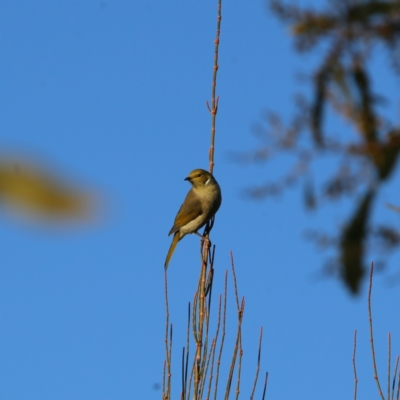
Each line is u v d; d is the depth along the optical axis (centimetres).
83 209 68
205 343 1157
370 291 1085
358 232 342
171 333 1171
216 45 1288
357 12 346
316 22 344
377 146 317
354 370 1147
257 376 1165
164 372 1156
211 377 1137
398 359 1084
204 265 1216
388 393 1071
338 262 346
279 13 348
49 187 68
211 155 1291
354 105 336
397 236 339
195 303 1191
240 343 1148
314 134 320
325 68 349
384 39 348
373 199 337
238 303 1166
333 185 316
